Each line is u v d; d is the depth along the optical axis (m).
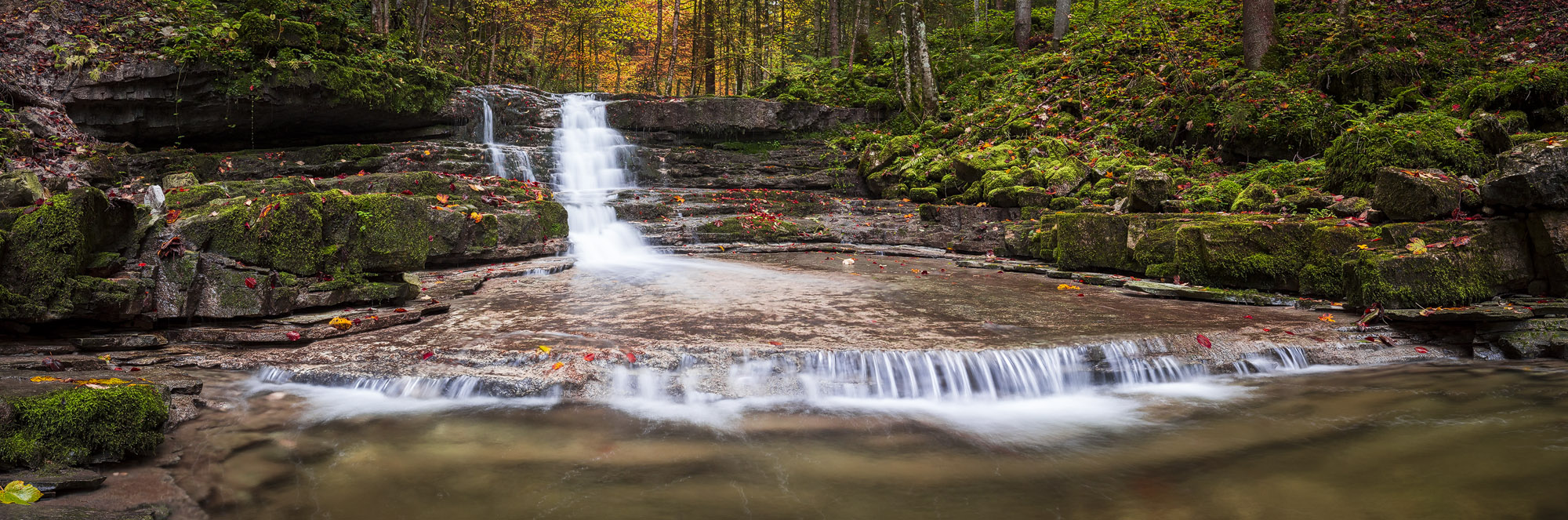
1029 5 20.52
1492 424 4.59
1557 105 10.23
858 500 3.63
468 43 22.22
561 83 31.12
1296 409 4.94
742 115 17.22
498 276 8.98
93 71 11.88
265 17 12.77
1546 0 15.80
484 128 15.62
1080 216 9.52
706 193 14.14
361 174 10.44
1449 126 8.89
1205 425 4.69
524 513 3.46
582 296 7.70
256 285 5.80
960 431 4.57
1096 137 14.09
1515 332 6.04
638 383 5.07
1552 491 3.64
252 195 9.39
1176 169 12.32
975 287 8.45
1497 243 6.64
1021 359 5.31
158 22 13.42
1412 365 5.91
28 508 3.05
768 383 5.12
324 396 5.00
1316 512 3.48
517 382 4.96
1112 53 16.70
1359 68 12.85
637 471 3.93
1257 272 7.68
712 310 6.96
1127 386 5.46
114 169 11.07
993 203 12.16
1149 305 7.34
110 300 5.30
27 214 5.20
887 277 9.21
